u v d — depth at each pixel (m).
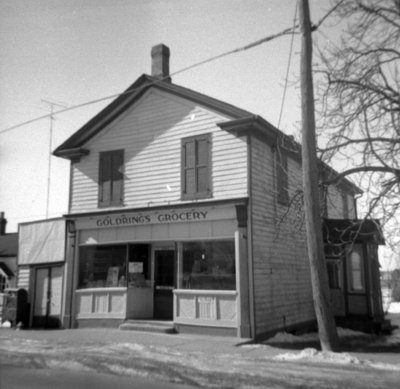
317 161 10.94
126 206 15.20
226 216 13.16
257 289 12.88
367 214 10.60
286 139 14.17
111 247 15.57
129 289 14.79
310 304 16.48
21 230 17.88
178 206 13.80
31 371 8.51
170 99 15.03
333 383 7.28
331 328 9.74
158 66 16.58
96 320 15.12
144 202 14.88
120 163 15.64
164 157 14.80
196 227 13.73
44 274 16.89
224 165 13.60
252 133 13.60
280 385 7.24
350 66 10.26
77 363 9.01
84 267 15.94
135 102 15.77
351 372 8.10
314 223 9.95
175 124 14.77
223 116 13.88
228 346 11.12
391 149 10.00
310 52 10.41
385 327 15.91
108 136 16.14
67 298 15.72
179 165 14.45
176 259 14.01
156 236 14.44
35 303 16.80
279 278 14.31
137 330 13.96
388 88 9.94
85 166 16.42
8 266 29.70
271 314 13.49
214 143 13.91
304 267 16.42
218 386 7.27
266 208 13.93
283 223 14.77
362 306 16.05
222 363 8.91
